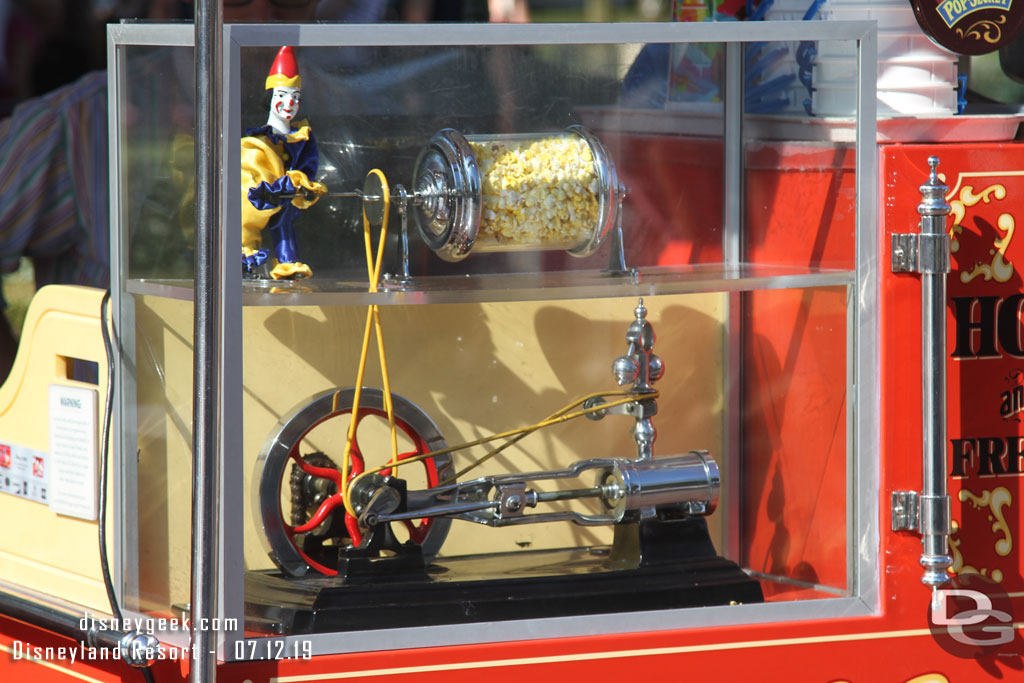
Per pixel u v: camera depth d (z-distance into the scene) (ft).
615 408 20.97
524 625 18.34
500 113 21.53
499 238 19.62
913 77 20.42
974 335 19.75
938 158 19.26
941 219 18.86
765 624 19.08
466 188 18.98
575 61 21.81
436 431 20.77
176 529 19.03
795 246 21.31
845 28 18.88
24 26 31.60
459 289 19.15
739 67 22.70
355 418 19.79
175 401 18.85
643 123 22.52
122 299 18.48
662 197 22.80
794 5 21.27
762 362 22.56
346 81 20.49
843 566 20.12
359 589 18.80
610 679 18.57
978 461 19.90
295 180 18.56
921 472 19.43
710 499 20.40
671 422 23.25
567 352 22.63
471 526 21.93
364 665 17.78
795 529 21.62
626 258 22.81
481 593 19.26
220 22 16.34
